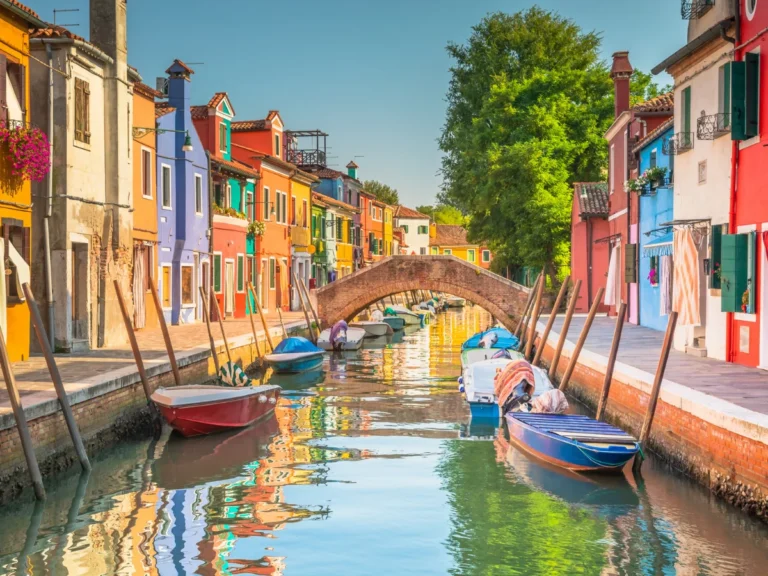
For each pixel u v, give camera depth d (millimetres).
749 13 16531
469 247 113250
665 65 20844
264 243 41156
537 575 9023
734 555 9297
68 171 19938
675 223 19188
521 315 35594
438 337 41656
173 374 17547
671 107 27031
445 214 134000
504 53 48438
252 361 25531
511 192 41625
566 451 13031
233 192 37656
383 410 19375
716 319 18031
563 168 41688
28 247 17969
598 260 36000
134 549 9812
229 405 16359
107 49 22234
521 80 46156
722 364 16719
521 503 11664
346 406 19938
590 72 44969
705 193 18922
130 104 23266
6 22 17297
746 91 16297
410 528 10641
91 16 22281
